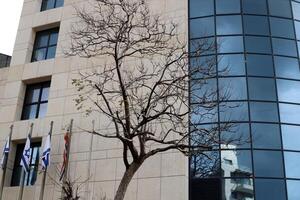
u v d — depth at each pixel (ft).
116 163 81.05
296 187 74.84
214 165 75.92
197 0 91.56
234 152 76.43
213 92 74.43
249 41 85.92
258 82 82.33
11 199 86.48
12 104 97.55
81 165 83.35
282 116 80.12
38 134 90.79
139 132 53.31
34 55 104.12
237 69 83.20
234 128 78.02
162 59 85.05
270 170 75.41
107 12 89.35
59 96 93.09
